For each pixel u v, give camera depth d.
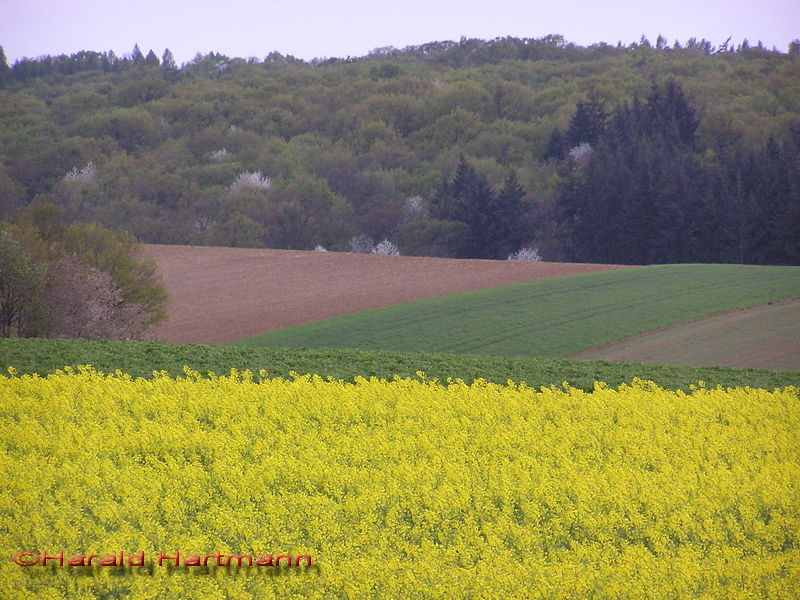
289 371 77.69
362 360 85.00
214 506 46.59
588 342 131.62
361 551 43.62
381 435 58.28
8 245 113.81
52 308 118.94
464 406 66.69
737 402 71.88
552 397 72.00
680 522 48.34
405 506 48.53
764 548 46.19
